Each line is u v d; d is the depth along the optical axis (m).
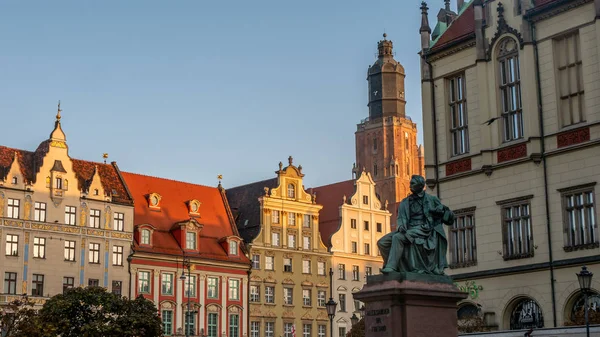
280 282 101.06
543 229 48.53
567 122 48.50
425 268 27.34
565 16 48.72
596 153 46.50
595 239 46.00
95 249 87.56
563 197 47.78
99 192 89.06
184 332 92.00
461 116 54.47
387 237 27.77
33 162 86.75
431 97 55.97
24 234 83.00
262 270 99.88
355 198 110.25
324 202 113.06
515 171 50.41
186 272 93.06
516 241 50.03
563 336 39.59
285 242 102.62
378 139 174.50
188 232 95.00
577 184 47.12
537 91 49.69
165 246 92.94
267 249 100.81
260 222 101.31
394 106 176.12
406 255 27.41
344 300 106.56
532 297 48.53
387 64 177.38
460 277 52.53
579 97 48.03
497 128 51.59
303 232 104.44
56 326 61.53
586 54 47.56
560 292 47.12
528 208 49.53
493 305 50.59
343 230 108.19
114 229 89.31
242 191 109.12
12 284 81.50
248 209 105.31
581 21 47.88
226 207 103.25
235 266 97.25
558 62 49.19
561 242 47.50
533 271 48.59
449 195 54.16
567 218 47.56
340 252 107.12
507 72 51.69
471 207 52.62
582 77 47.84
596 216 46.09
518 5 51.09
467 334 44.31
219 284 95.75
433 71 56.31
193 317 92.88
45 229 84.38
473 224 52.62
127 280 89.00
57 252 84.88
